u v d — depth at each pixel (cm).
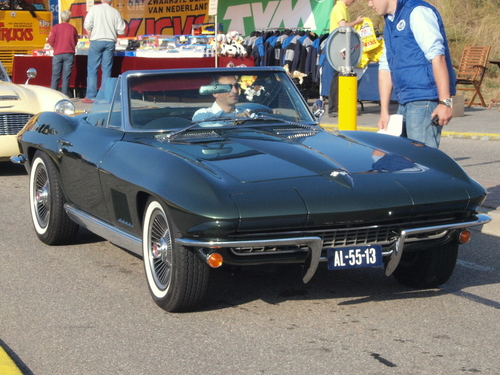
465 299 436
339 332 380
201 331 382
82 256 534
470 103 1495
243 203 361
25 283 470
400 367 335
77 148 499
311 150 432
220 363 340
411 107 560
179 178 382
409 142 466
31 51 1814
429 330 383
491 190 715
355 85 724
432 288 457
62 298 439
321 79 1421
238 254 375
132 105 482
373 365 337
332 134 483
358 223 380
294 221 365
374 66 1422
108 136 481
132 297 439
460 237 412
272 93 518
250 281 468
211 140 447
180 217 369
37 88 893
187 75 499
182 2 1917
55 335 379
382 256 394
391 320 399
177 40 1628
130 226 441
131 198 421
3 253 543
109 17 1530
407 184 395
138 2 2041
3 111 815
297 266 500
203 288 392
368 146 455
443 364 338
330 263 380
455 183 407
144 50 1587
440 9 1977
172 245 385
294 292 446
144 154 425
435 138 562
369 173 403
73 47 1614
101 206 474
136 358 347
